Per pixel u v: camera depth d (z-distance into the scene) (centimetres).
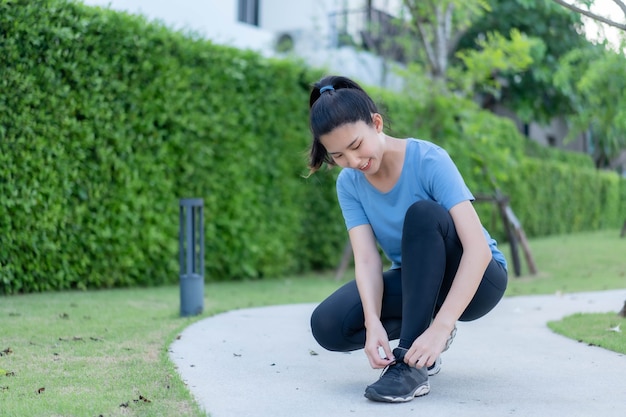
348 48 1152
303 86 738
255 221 691
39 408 208
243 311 449
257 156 691
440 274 212
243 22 1123
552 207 1339
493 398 221
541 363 279
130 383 242
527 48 770
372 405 214
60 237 536
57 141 522
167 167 611
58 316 403
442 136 808
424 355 205
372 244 237
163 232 611
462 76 810
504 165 805
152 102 589
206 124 635
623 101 848
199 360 287
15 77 489
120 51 560
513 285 662
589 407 210
